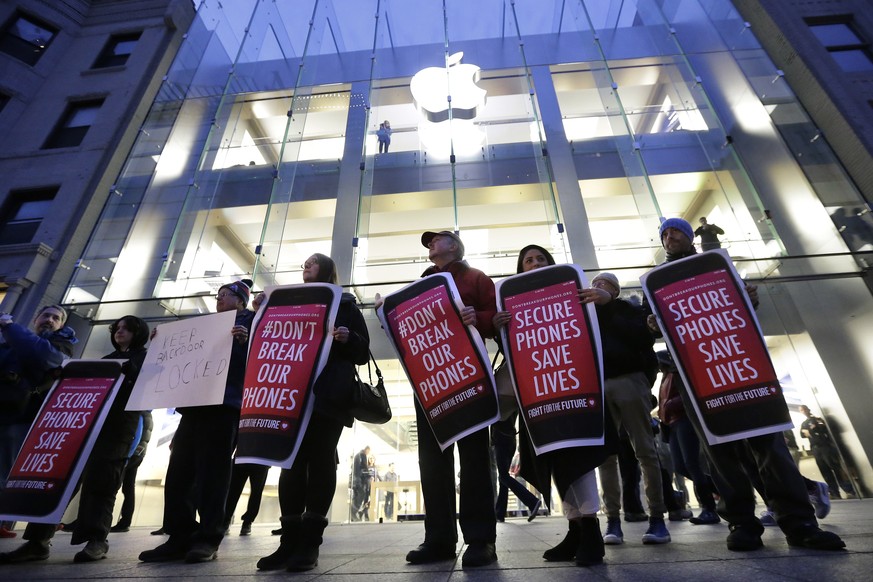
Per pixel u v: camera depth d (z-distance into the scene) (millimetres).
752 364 1974
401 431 6887
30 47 11805
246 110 11547
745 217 8578
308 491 2002
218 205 9461
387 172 9680
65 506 2365
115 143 10414
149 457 6703
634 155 9141
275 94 11719
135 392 2555
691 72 10414
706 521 3346
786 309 7281
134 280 8367
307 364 2160
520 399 1988
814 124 9508
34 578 1732
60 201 9477
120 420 2637
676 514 3902
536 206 9781
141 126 10984
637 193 8742
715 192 9320
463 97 10766
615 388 2598
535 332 2096
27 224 9383
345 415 2090
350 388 2037
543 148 9617
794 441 6520
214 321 2662
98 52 12211
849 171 8977
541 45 11945
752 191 8539
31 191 9836
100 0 13141
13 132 10617
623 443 3617
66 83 11562
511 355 2092
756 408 1911
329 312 2281
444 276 2316
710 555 1766
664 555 1839
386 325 2377
